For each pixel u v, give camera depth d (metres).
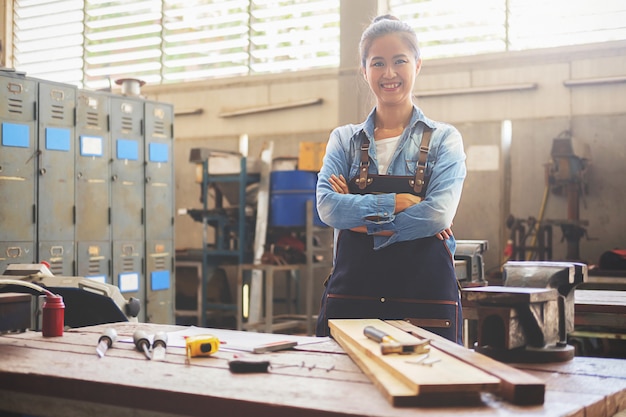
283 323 6.91
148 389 1.40
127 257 6.22
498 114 6.82
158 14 8.54
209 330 2.19
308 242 6.81
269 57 8.05
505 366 1.39
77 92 5.79
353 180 2.35
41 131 5.52
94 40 8.93
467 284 3.25
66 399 1.53
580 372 1.55
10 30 9.26
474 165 6.91
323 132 7.62
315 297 7.64
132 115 6.26
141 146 6.34
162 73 8.58
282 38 7.95
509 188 6.79
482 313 1.67
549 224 6.06
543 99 6.65
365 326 1.89
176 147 8.45
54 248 5.63
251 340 1.96
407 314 2.16
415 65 2.34
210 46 8.31
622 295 3.36
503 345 1.66
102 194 6.00
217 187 7.33
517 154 6.76
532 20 6.77
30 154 5.45
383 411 1.20
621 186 6.34
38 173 5.52
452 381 1.25
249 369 1.54
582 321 3.03
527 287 1.79
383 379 1.34
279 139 7.85
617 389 1.40
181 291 7.72
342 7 7.43
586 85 6.48
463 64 6.95
